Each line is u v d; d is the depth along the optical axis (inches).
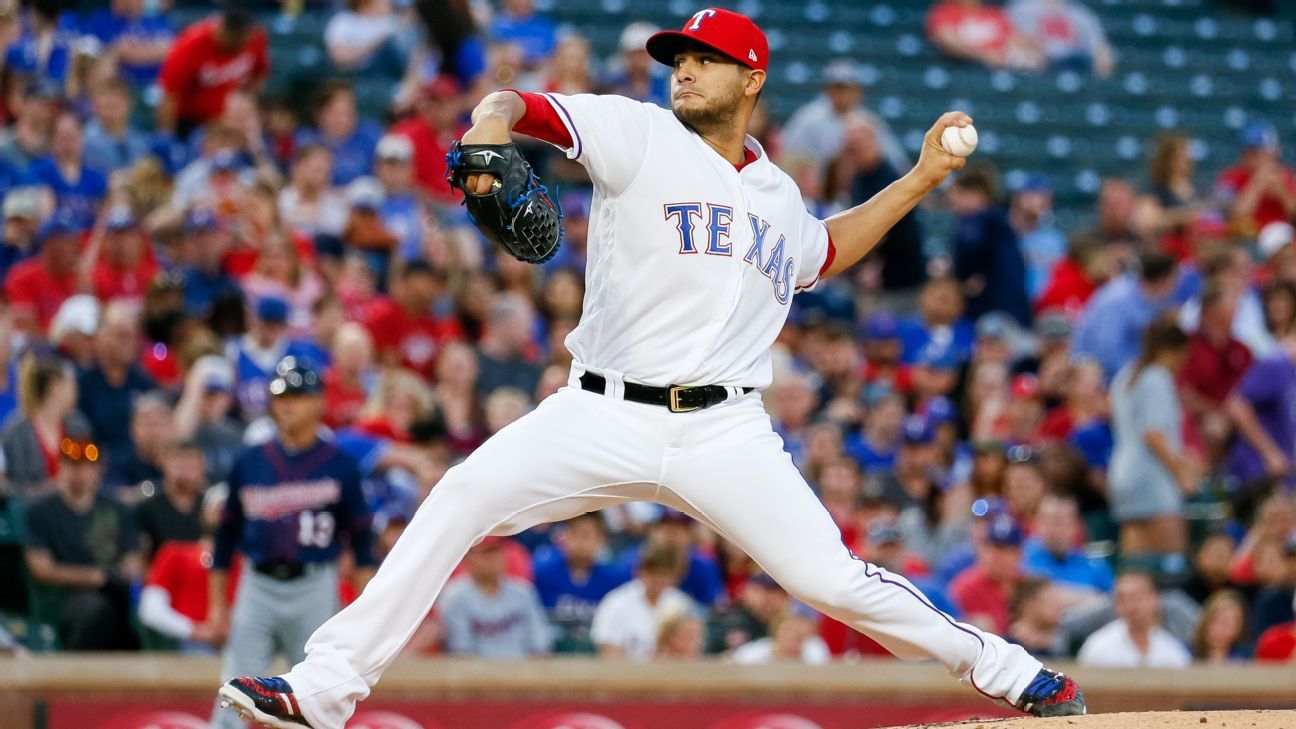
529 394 1443.2
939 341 1624.0
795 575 629.3
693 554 1257.4
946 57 2492.6
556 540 1311.5
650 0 2455.7
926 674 1083.3
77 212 1589.6
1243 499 1378.0
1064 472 1395.2
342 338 1371.8
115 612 1149.1
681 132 619.8
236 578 1152.2
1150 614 1187.3
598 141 599.8
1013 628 1212.5
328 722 609.9
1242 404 1531.7
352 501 1059.3
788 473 629.9
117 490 1209.4
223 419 1296.8
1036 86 2470.5
